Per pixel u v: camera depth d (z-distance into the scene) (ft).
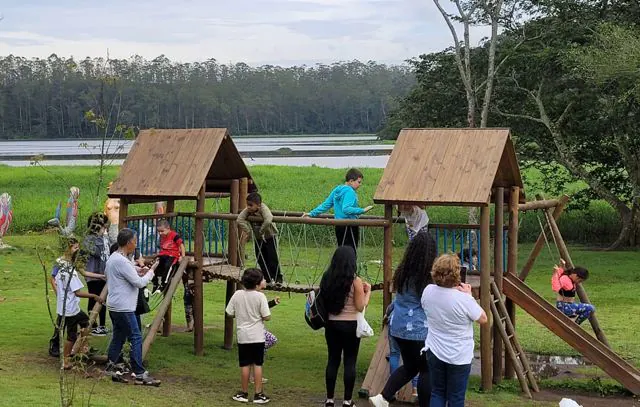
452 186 32.37
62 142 422.41
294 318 47.91
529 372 34.55
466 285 24.81
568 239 97.71
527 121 90.74
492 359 35.22
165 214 39.04
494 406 31.45
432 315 23.63
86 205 92.99
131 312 30.94
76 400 27.20
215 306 51.49
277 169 171.83
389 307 29.60
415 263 26.43
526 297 35.12
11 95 344.49
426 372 26.32
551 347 42.83
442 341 23.45
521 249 87.56
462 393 23.58
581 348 34.78
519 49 85.46
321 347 40.37
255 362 29.73
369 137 466.29
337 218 35.91
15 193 119.55
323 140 437.58
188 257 37.22
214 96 407.64
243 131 464.65
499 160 32.63
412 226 34.99
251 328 29.58
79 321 32.22
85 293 32.63
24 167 173.27
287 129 475.72
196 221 36.83
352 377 27.89
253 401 29.71
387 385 26.76
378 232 78.02
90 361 33.19
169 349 38.29
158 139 38.22
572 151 91.20
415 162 33.63
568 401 26.05
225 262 39.50
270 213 34.86
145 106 304.71
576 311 38.65
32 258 68.23
